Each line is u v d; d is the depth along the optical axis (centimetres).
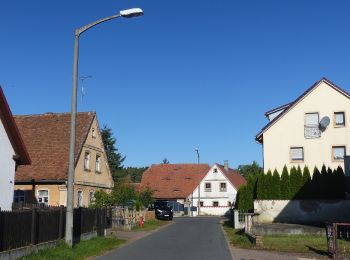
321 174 3131
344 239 2120
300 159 3797
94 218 2388
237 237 2541
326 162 3750
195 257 1698
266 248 1966
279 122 3866
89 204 3544
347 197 3061
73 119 1767
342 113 3794
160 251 1908
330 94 3816
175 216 7131
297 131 3822
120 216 3388
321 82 3844
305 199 3102
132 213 3597
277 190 3145
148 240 2466
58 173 3525
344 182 3091
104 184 4300
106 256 1728
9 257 1394
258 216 3133
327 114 3797
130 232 3111
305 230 2512
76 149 3722
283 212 3116
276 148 3831
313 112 3819
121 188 4394
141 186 7956
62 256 1575
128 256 1728
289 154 3803
